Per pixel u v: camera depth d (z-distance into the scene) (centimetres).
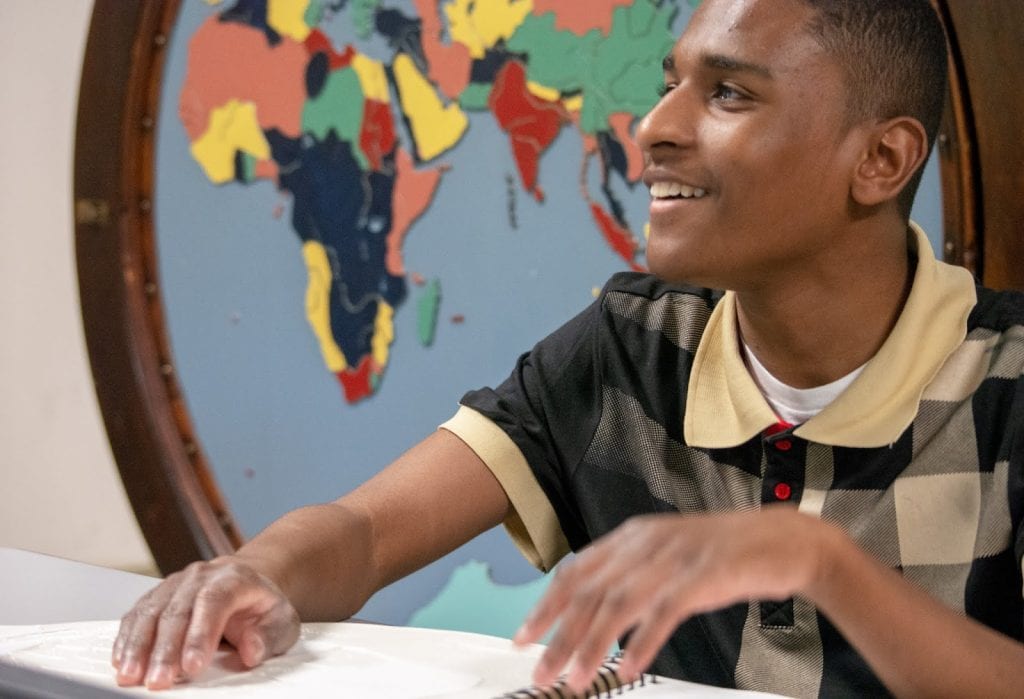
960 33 147
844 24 104
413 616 199
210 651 89
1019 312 112
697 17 108
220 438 212
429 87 195
